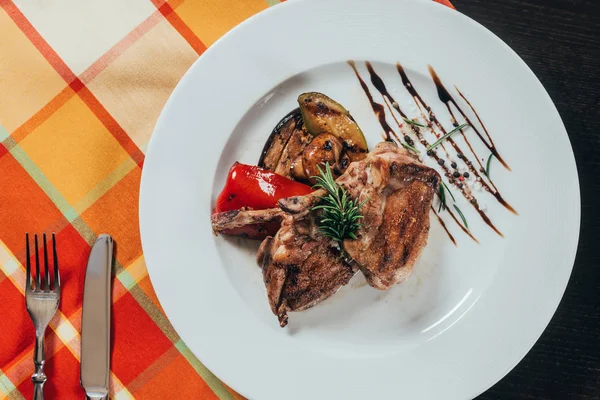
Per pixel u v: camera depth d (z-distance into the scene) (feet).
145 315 2.09
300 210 1.86
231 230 2.02
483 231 2.08
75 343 2.09
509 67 2.03
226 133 2.05
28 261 2.06
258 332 2.05
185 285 2.04
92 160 2.11
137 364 2.08
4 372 2.08
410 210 1.91
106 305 2.06
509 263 2.06
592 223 2.14
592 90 2.14
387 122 2.10
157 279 2.03
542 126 2.04
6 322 2.09
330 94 2.09
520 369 2.13
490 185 2.08
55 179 2.10
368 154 1.96
